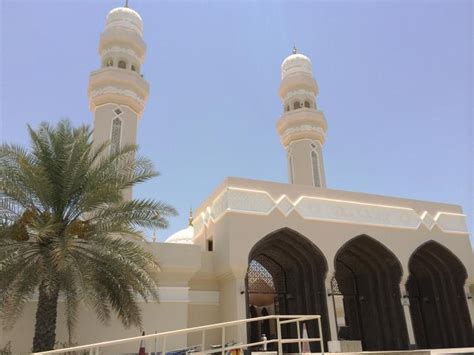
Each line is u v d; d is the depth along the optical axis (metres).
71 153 11.03
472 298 20.11
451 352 12.47
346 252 19.48
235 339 14.75
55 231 10.11
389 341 17.98
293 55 27.56
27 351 12.79
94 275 10.73
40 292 10.52
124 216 11.19
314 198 18.03
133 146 12.05
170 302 15.20
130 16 22.11
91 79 19.42
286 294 18.25
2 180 10.05
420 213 20.16
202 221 19.30
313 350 16.09
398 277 18.31
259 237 16.22
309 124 24.11
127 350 13.98
